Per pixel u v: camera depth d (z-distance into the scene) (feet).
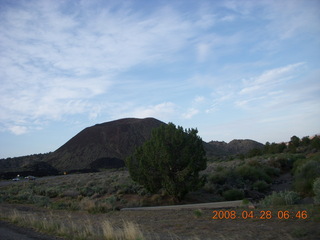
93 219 55.52
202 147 96.07
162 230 41.04
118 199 97.76
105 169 376.68
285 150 274.77
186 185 90.63
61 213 67.92
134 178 100.94
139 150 102.73
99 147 512.63
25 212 69.10
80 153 492.13
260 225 38.24
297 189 79.82
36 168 352.49
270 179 124.16
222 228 38.83
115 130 577.84
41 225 46.55
